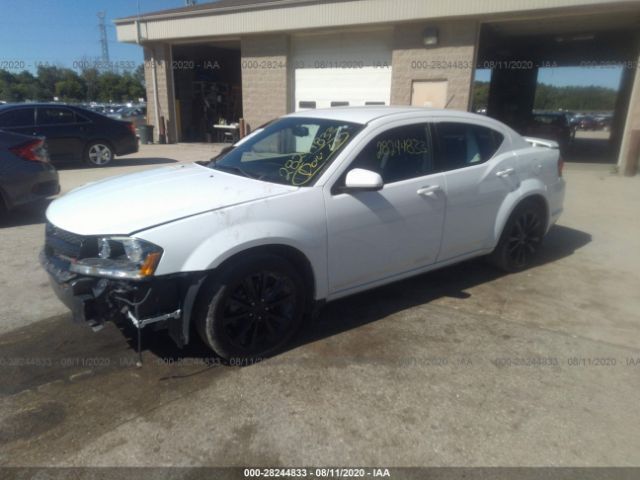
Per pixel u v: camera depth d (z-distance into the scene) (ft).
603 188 30.25
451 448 8.01
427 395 9.36
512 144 15.05
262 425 8.46
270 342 10.55
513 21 38.63
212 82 63.05
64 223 9.80
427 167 12.68
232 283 9.61
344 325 12.12
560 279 15.39
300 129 12.87
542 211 16.01
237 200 9.98
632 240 19.63
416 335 11.66
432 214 12.57
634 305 13.55
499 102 74.43
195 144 56.08
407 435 8.28
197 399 9.14
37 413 8.70
